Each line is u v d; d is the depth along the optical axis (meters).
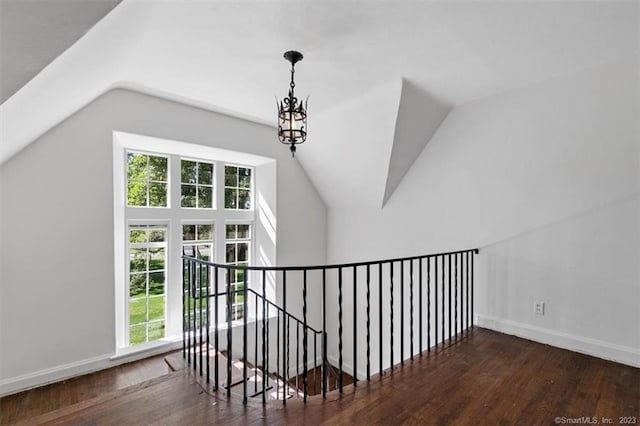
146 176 3.58
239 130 3.83
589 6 1.81
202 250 4.00
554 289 2.77
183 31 2.01
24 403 2.37
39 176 2.57
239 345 3.92
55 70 1.37
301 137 2.39
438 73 2.67
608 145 2.49
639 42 2.20
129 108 3.01
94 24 1.09
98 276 2.87
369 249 4.35
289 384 3.83
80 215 2.77
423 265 3.72
